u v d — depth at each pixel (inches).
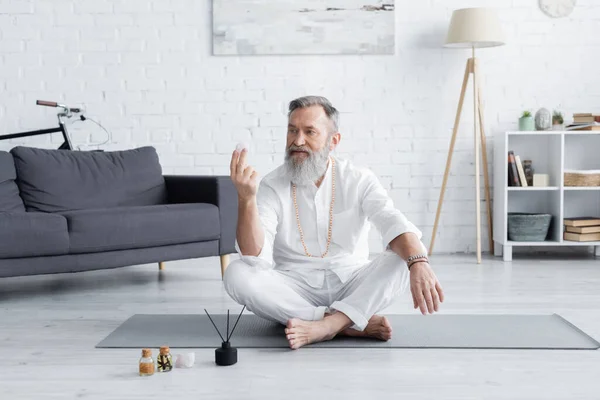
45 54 191.8
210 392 77.7
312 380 81.7
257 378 82.6
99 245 138.2
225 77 193.3
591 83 191.9
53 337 103.9
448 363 88.3
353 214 100.3
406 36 192.5
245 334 103.7
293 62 193.0
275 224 99.3
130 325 110.6
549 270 164.2
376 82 192.9
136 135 194.1
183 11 192.4
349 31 191.5
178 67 193.0
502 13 191.8
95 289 145.8
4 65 191.6
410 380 81.5
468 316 115.4
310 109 96.5
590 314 117.4
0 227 127.6
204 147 194.1
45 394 77.4
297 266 101.7
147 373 83.8
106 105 193.2
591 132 180.1
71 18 191.8
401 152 193.9
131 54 192.7
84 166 161.8
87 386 80.1
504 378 82.1
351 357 91.0
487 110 193.3
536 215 181.8
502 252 188.7
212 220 154.3
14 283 154.5
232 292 97.0
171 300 133.0
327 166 101.5
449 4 191.9
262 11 191.3
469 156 193.6
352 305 96.3
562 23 191.5
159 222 145.4
